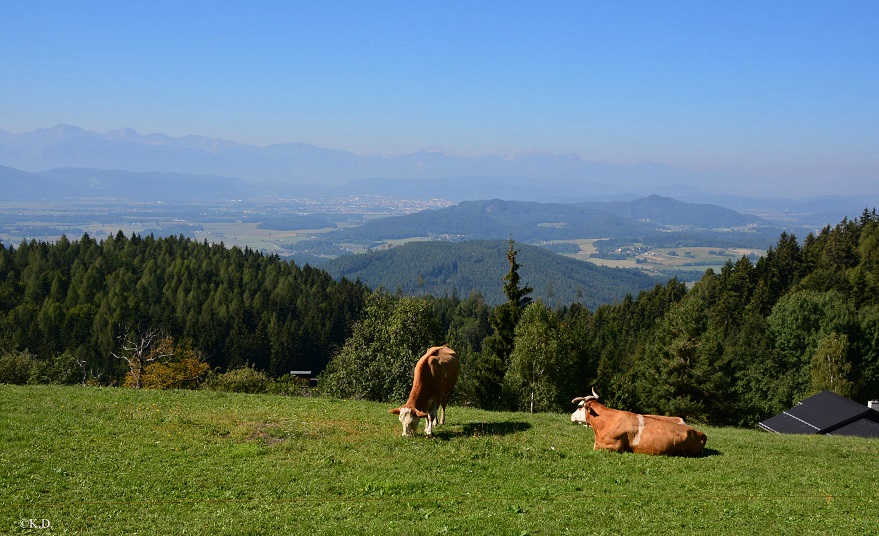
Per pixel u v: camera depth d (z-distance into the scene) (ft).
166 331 345.10
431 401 58.08
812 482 48.06
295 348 368.89
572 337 171.12
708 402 158.40
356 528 36.91
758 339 242.78
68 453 48.98
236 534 35.91
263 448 52.42
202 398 75.66
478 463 50.34
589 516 39.24
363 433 58.18
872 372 209.97
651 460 52.31
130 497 41.34
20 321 338.13
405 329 137.59
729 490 45.29
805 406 117.39
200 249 499.92
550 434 60.90
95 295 375.66
